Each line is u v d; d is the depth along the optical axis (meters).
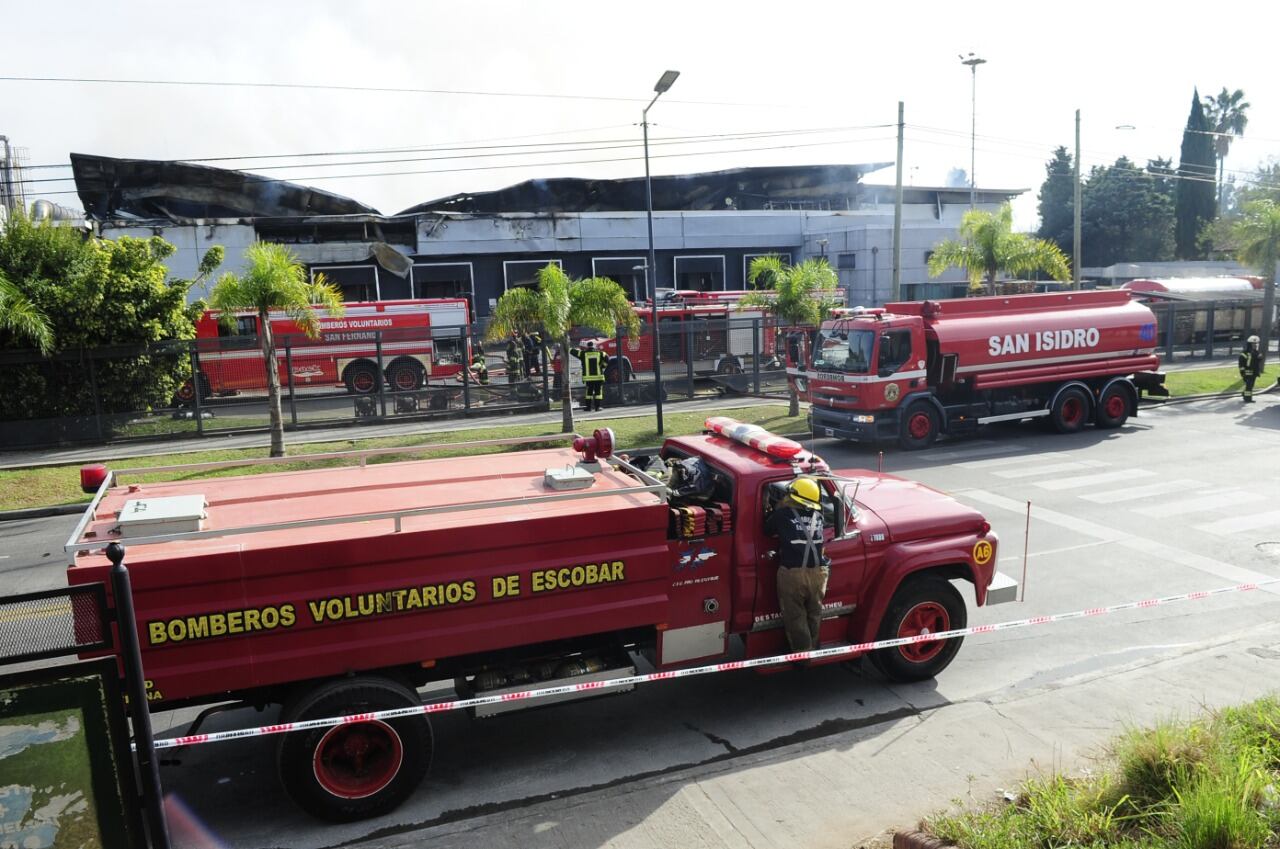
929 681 7.35
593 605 5.91
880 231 44.19
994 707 6.73
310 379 27.11
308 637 5.27
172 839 5.34
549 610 5.80
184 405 23.89
